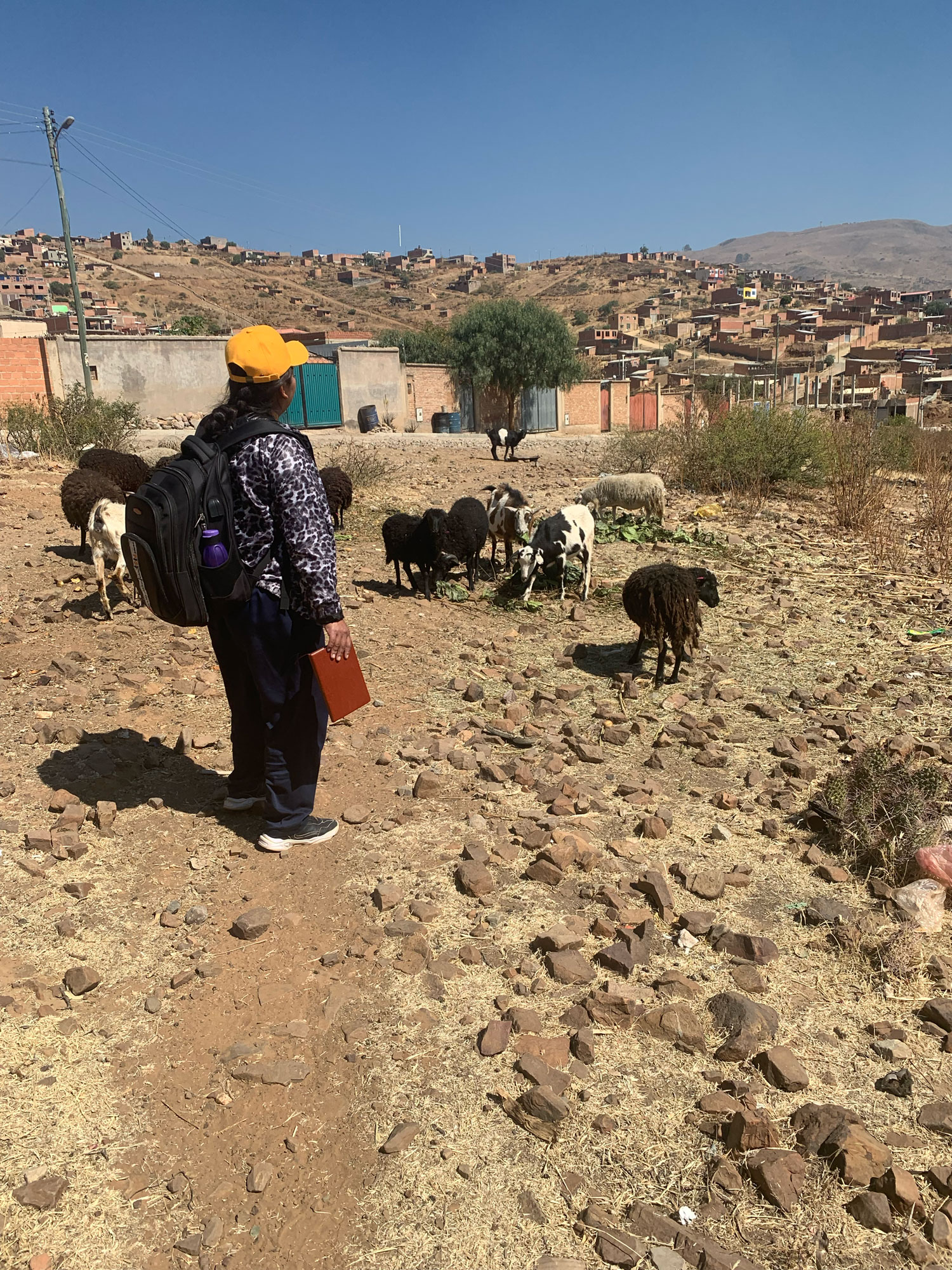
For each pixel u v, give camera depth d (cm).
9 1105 259
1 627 680
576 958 331
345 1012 303
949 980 336
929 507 1513
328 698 362
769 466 1656
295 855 396
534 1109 261
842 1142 249
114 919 346
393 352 3412
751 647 769
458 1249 226
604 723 589
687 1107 272
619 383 4784
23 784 440
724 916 371
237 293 15462
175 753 489
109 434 1517
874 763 448
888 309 16412
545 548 862
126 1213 231
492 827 431
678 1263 223
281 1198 237
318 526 346
